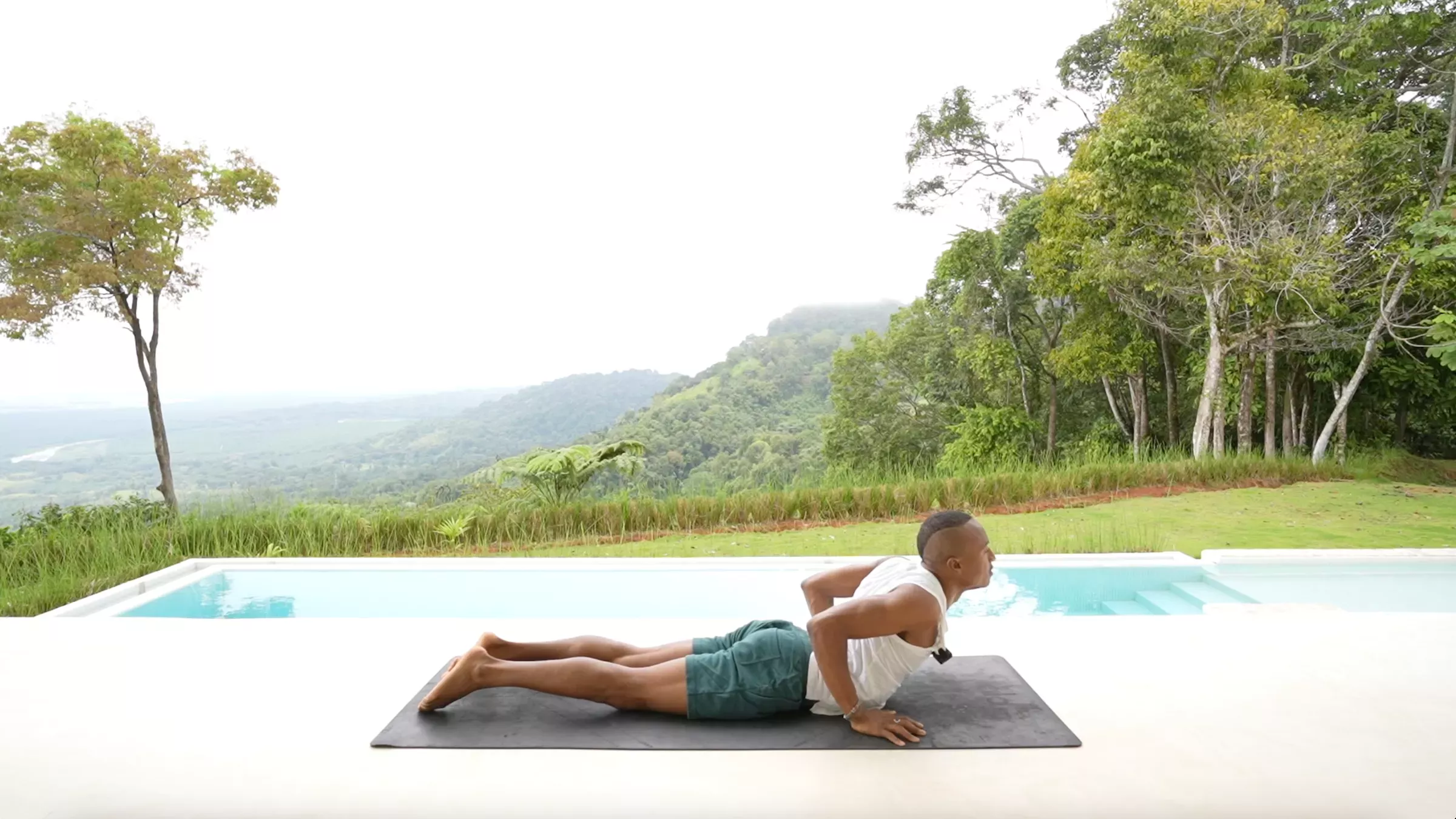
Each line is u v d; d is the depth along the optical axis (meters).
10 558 5.82
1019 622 3.23
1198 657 2.80
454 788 1.90
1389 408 13.83
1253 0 10.87
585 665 2.28
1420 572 5.49
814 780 1.92
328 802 1.85
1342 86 12.59
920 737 2.13
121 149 9.53
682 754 2.05
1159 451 13.05
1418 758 2.04
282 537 6.63
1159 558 5.76
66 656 2.88
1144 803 1.82
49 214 9.17
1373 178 11.28
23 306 9.12
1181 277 11.41
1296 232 10.99
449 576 5.56
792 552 6.42
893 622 2.02
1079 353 14.04
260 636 3.11
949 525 2.15
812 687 2.21
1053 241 13.23
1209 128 10.53
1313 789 1.89
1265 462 10.20
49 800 1.88
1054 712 2.33
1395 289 10.99
